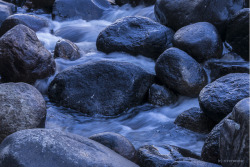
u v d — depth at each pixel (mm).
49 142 2654
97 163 2646
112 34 6691
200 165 2947
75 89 5160
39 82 5621
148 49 6445
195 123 4363
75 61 6305
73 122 4719
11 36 5324
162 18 6922
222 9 6438
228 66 5512
